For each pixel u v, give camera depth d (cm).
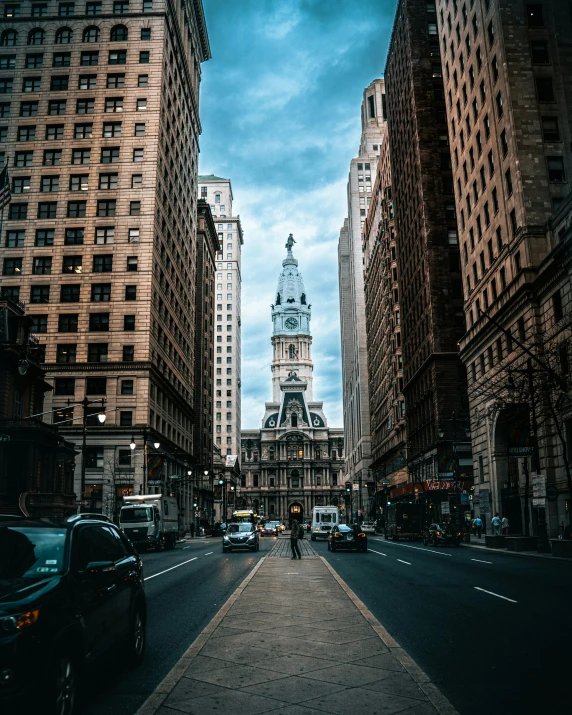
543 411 3509
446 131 7362
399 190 8969
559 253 3831
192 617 1345
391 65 9625
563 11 4744
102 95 7031
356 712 674
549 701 736
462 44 5772
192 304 9625
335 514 6531
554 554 3156
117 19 7225
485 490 5144
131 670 885
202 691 748
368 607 1454
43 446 4859
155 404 6794
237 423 18212
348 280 19225
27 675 565
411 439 8325
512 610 1401
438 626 1209
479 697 753
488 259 5241
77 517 826
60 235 6719
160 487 6806
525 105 4575
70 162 6875
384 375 10669
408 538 5697
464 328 6762
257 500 18912
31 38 7206
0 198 4119
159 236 7062
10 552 736
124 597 856
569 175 4484
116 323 6525
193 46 9444
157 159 6900
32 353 5069
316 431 19425
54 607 637
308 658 902
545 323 4175
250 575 2133
